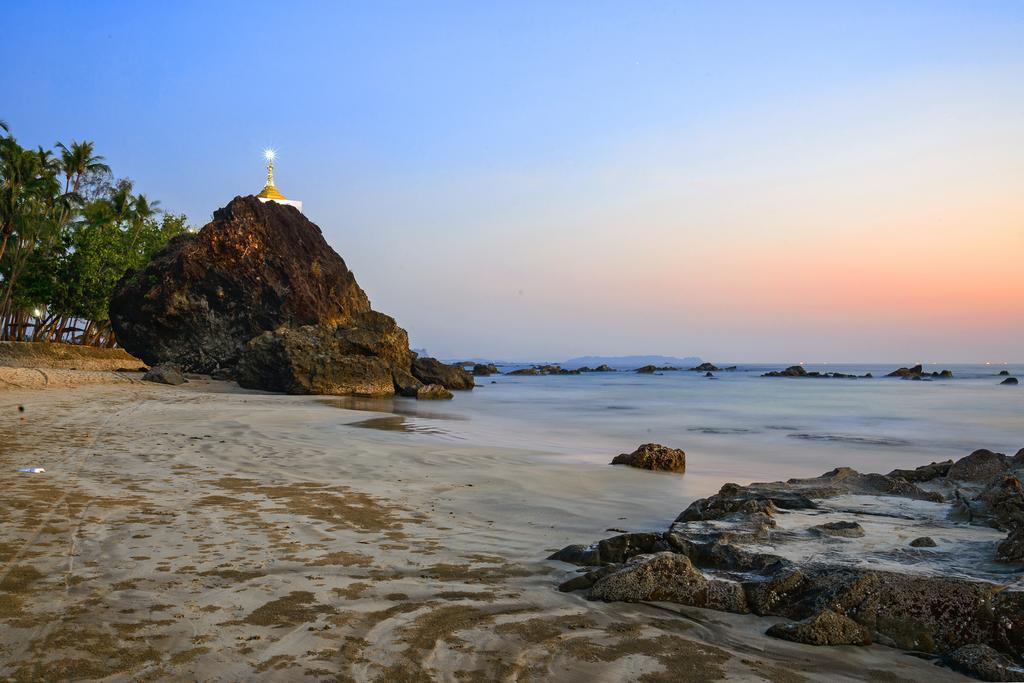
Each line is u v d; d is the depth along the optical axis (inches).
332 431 636.1
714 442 741.3
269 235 1605.6
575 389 2250.2
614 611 192.2
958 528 257.3
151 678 138.1
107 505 289.4
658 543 237.0
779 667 158.7
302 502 316.8
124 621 167.5
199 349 1565.0
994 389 2314.2
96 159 2068.2
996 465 373.1
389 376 1473.9
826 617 177.5
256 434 583.5
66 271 1875.0
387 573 216.5
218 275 1551.4
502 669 150.3
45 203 1785.2
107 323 2153.1
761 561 216.1
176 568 210.7
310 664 148.1
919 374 3996.1
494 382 2891.2
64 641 154.4
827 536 244.2
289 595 191.6
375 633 167.6
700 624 185.5
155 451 458.0
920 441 775.1
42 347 1568.7
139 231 2119.8
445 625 175.3
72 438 504.1
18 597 181.2
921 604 181.6
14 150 1647.4
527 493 369.7
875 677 155.3
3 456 414.3
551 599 199.8
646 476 451.8
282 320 1547.7
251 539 247.6
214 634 162.1
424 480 398.0
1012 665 157.8
